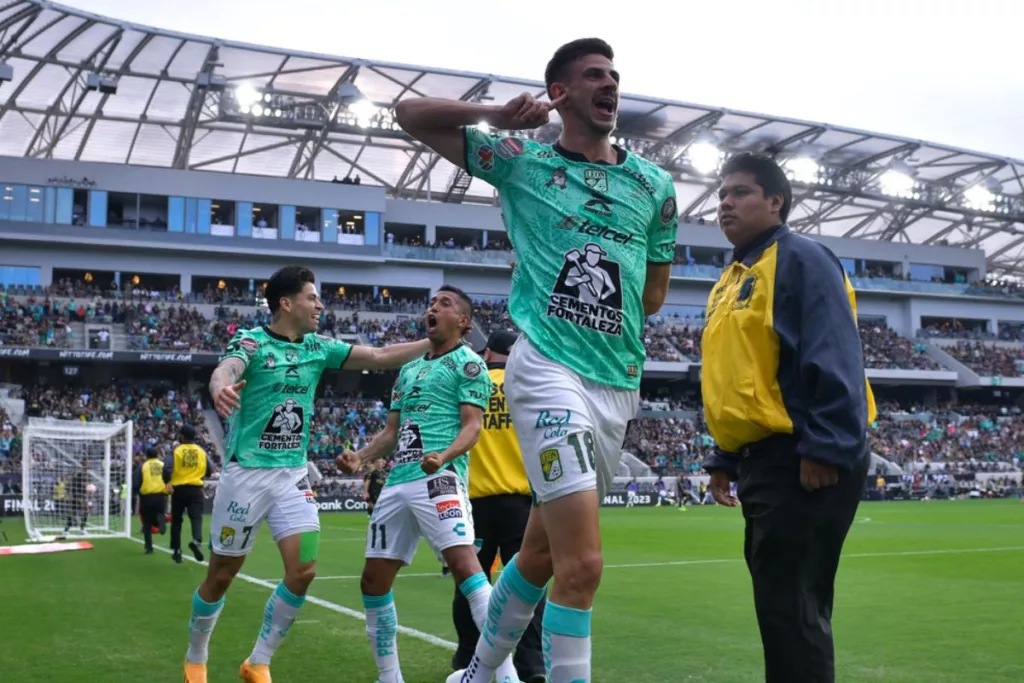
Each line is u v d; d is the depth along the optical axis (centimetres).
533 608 358
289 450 488
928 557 1334
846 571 1135
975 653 593
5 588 945
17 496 2695
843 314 326
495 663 367
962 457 4641
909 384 5125
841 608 805
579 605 308
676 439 4362
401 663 561
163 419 3725
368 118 4172
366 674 527
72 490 2072
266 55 3769
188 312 4131
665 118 4344
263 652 467
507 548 531
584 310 323
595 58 332
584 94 331
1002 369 5175
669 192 349
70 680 509
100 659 571
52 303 3953
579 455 312
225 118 3916
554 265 327
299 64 3862
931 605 825
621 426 333
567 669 305
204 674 484
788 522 324
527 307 331
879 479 4128
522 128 333
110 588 949
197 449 1270
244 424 483
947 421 4997
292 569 470
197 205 4247
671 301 5044
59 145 4388
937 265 5556
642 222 338
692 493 3872
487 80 4062
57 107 3991
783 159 4734
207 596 479
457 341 502
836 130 4488
